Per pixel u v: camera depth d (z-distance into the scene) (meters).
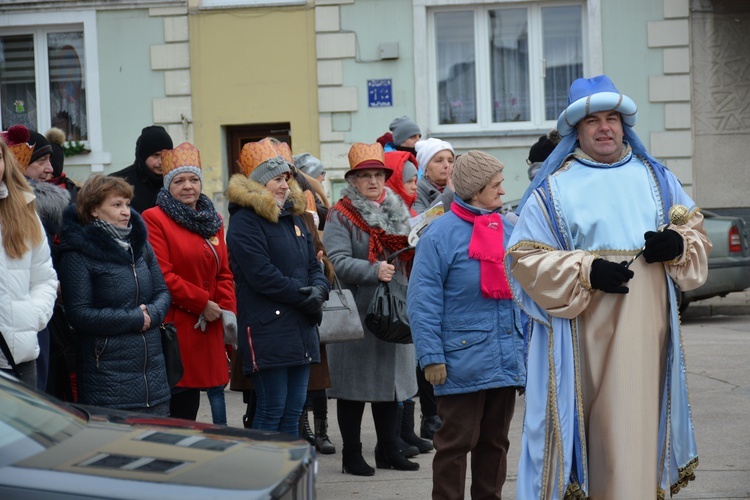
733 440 6.82
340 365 6.34
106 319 5.06
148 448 2.98
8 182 4.61
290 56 15.31
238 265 5.67
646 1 15.00
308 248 5.93
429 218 6.44
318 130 15.34
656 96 15.06
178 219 6.01
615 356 4.24
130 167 7.09
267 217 5.68
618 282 4.11
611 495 4.21
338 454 7.05
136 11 15.44
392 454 6.45
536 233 4.36
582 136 4.46
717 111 15.19
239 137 15.67
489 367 4.80
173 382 5.39
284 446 3.18
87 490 2.61
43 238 4.73
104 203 5.19
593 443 4.31
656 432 4.26
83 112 15.80
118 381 5.10
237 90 15.40
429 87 15.37
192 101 15.45
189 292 5.89
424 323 4.83
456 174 5.00
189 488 2.68
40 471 2.70
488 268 4.85
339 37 15.20
